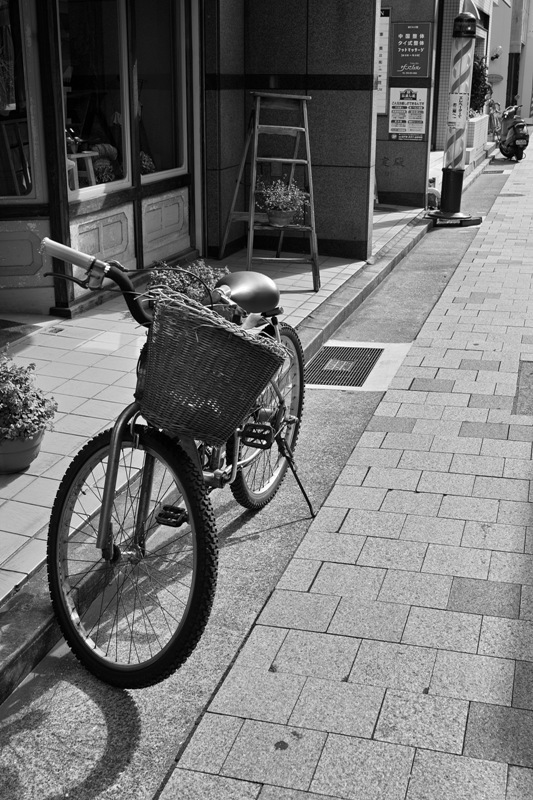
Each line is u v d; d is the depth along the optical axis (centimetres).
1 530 365
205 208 888
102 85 706
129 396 514
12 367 418
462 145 1242
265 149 930
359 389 578
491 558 367
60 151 641
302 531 396
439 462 461
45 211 653
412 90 1287
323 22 877
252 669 299
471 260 998
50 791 253
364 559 368
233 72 881
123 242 754
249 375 272
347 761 258
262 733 270
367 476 446
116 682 289
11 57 621
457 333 701
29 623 310
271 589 349
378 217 1231
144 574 358
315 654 307
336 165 912
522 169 2033
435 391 568
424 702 282
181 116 840
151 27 776
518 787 247
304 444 492
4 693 289
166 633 321
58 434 460
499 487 432
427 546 378
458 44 1205
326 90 894
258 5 889
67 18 650
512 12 3347
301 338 650
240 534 394
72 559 345
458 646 310
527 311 764
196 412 272
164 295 265
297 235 945
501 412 529
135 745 270
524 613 329
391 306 795
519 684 290
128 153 747
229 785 251
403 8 1256
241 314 330
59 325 652
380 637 315
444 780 250
